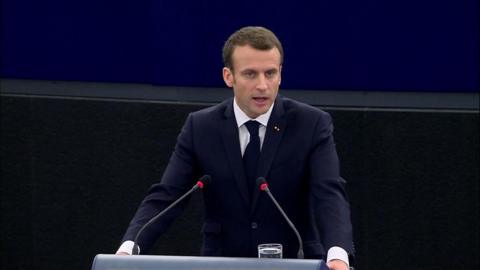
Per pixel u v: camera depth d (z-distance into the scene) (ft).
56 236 52.11
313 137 32.48
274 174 32.37
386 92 48.91
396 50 48.19
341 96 49.19
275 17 48.60
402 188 49.11
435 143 48.73
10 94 52.26
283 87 49.03
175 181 32.83
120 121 50.93
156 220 32.12
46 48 51.57
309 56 48.70
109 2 50.52
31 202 52.26
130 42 50.49
